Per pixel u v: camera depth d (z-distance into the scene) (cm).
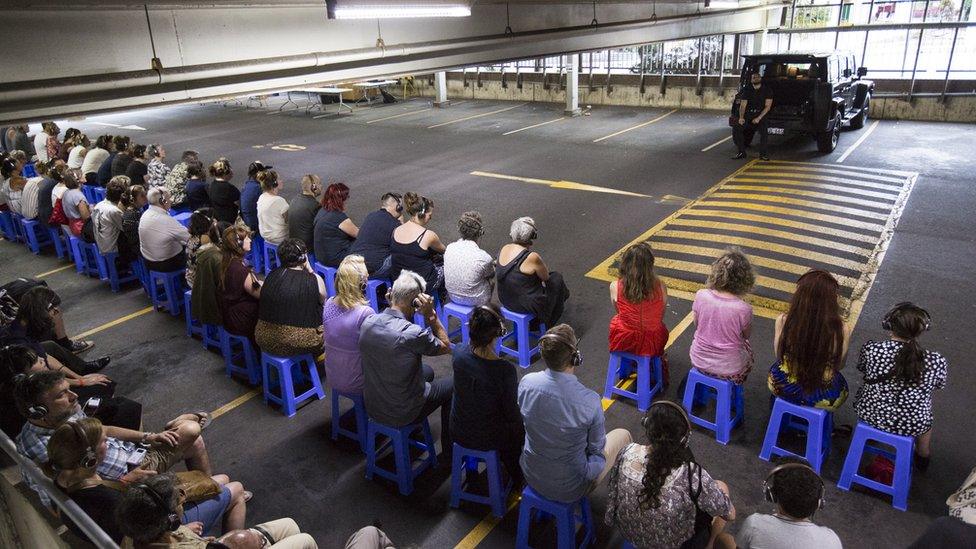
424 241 621
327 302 453
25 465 261
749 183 1096
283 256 501
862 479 404
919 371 367
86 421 306
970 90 1471
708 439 467
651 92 1992
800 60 1188
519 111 2084
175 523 271
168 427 395
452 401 397
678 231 888
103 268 835
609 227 924
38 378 337
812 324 391
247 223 838
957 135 1351
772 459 441
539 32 965
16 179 981
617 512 317
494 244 884
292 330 504
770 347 582
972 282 679
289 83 694
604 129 1688
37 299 484
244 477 451
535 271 551
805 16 1767
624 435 394
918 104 1535
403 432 415
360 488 435
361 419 464
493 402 374
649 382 504
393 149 1595
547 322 575
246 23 645
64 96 536
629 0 1171
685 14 1323
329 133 1891
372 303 652
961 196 949
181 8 594
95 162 1109
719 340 446
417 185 1227
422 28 807
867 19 1689
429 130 1839
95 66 554
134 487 269
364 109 2347
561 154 1419
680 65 1998
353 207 1112
